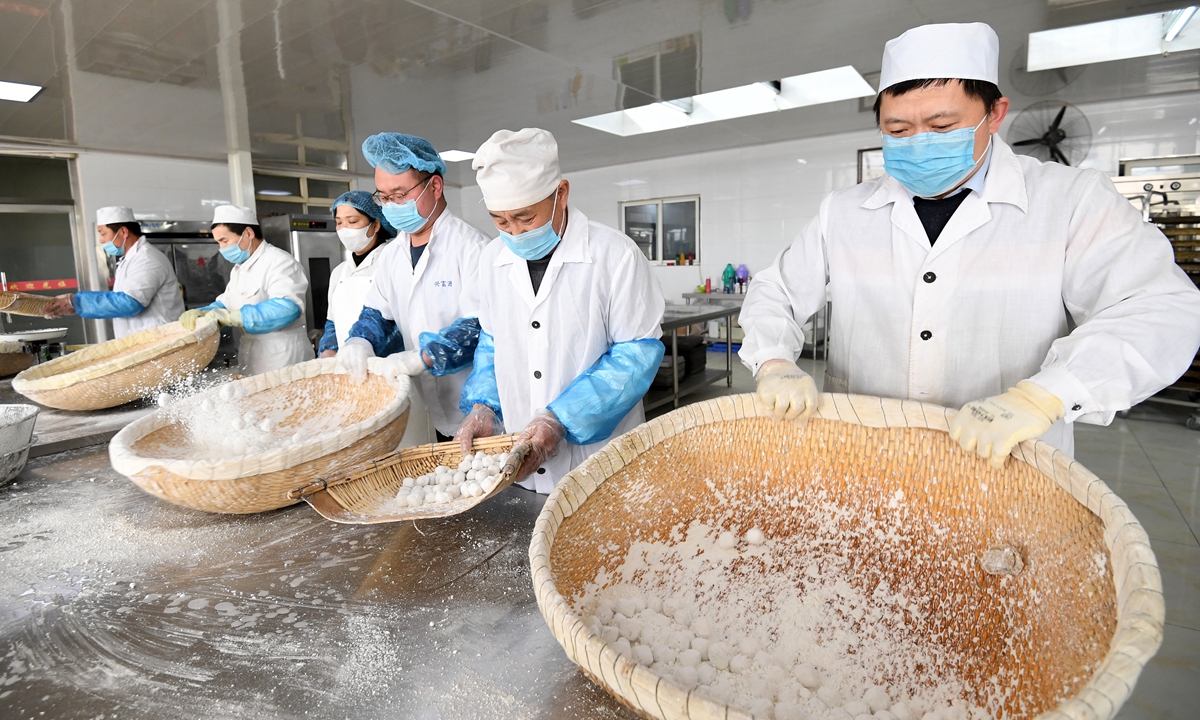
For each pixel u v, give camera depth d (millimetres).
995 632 761
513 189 1212
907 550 908
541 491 1440
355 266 2488
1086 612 627
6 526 1193
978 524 848
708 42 3682
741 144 6965
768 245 7109
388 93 4543
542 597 622
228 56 3629
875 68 4285
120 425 1849
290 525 1150
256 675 743
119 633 837
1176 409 4352
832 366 1283
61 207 5742
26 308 2719
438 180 1812
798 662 819
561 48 3729
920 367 1109
